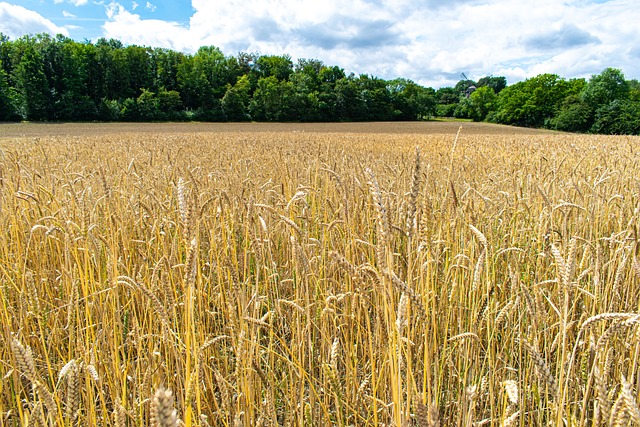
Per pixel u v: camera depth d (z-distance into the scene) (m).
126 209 4.67
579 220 4.68
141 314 3.20
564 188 5.73
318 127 80.44
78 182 6.21
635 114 78.19
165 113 96.38
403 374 2.46
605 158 10.41
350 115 113.38
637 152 13.71
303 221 4.29
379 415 2.58
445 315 2.96
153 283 2.72
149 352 2.68
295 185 5.96
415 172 1.62
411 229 1.66
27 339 2.88
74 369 1.69
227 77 118.81
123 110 90.25
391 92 126.69
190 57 114.75
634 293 3.22
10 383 2.70
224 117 101.38
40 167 7.92
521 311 3.09
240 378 2.20
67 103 83.94
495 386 2.85
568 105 87.88
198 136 32.94
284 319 3.56
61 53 85.62
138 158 10.75
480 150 15.38
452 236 3.88
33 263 4.14
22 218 4.84
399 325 1.60
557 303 3.31
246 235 3.43
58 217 4.11
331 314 3.02
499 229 4.59
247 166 8.80
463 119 139.00
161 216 4.54
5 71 84.81
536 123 101.06
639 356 2.57
